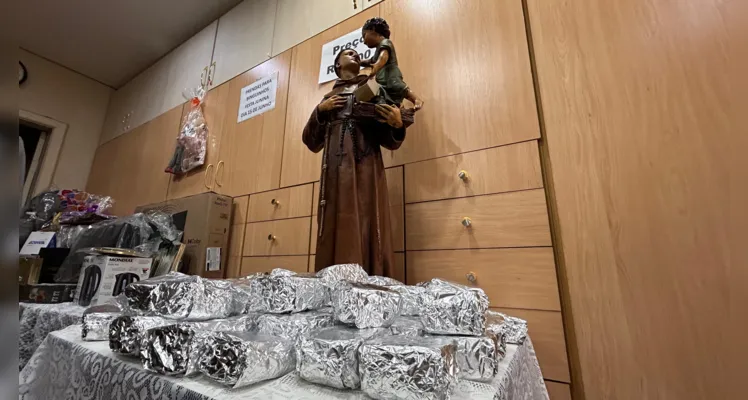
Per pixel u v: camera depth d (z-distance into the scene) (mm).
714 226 670
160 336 375
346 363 340
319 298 520
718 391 607
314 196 1387
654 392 657
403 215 1101
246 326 453
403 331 425
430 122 1140
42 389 501
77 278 1049
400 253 1070
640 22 848
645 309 701
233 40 2150
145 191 2275
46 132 2781
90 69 2918
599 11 915
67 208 1491
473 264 926
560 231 838
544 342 777
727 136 693
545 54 976
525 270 845
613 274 749
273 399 324
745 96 690
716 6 759
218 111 2020
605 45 884
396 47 1319
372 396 323
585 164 841
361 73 1005
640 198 757
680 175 726
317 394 338
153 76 2764
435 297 429
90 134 2977
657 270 707
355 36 1467
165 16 2346
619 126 818
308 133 1012
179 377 370
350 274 591
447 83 1146
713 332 631
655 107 784
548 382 751
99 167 2842
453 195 1022
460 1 1206
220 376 341
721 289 640
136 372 391
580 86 895
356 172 896
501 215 920
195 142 2004
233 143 1839
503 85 1030
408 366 304
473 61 1113
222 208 1597
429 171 1093
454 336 405
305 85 1609
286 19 1858
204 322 430
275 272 541
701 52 755
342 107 923
